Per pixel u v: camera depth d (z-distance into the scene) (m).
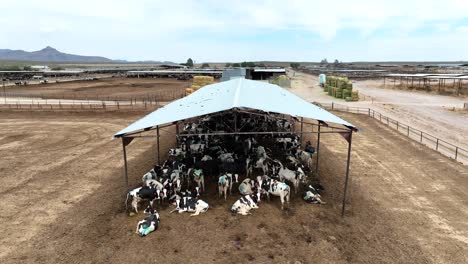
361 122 35.25
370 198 15.44
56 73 123.38
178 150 20.44
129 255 10.91
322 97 58.38
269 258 10.73
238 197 14.89
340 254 11.00
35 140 27.53
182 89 70.06
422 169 19.61
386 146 25.06
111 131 30.91
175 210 13.67
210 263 10.47
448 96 58.56
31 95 58.94
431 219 13.50
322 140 26.98
